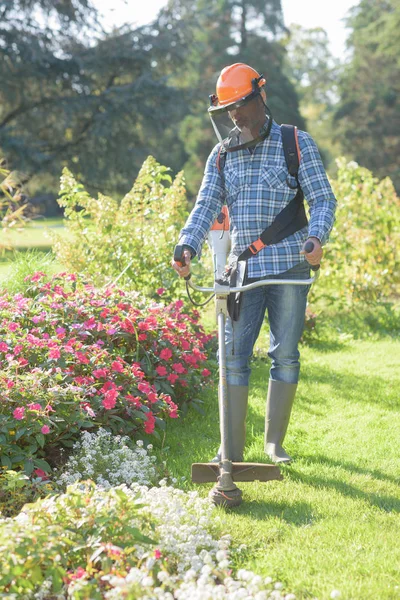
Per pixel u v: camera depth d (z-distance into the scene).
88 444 3.87
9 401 3.76
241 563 2.92
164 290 6.63
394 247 9.93
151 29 28.50
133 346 5.02
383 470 4.04
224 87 3.69
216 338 6.38
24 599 2.49
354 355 7.33
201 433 4.75
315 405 5.43
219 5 42.91
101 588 2.62
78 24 27.34
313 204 3.79
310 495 3.63
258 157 3.82
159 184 7.46
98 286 6.88
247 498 3.60
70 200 7.52
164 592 2.58
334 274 9.50
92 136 27.98
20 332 4.55
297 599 2.65
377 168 42.38
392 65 42.19
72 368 4.38
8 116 28.44
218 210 3.99
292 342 4.01
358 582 2.74
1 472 3.54
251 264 3.85
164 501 3.12
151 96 28.19
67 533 2.65
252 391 5.75
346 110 43.53
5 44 26.33
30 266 6.71
